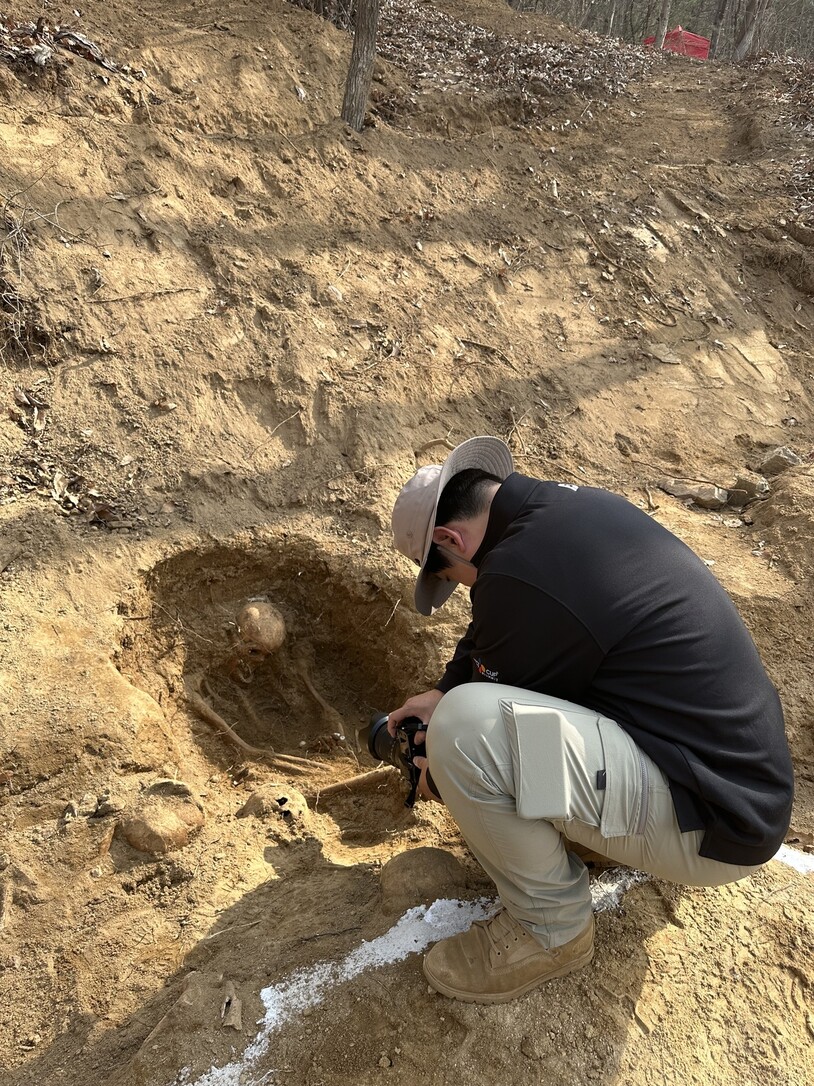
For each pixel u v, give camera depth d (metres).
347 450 3.82
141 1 5.92
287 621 3.51
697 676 1.70
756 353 5.38
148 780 2.54
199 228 4.36
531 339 4.77
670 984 1.99
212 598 3.40
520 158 6.06
